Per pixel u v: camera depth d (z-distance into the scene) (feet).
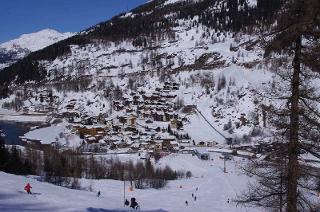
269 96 61.36
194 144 577.02
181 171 418.10
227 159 453.17
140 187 343.87
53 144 533.55
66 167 344.28
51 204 121.90
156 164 450.71
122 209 127.54
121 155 484.74
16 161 330.75
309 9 53.72
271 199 62.34
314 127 58.29
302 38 57.21
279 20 57.57
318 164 61.00
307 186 60.54
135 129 626.23
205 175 402.72
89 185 319.47
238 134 586.04
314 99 57.62
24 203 118.93
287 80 59.41
